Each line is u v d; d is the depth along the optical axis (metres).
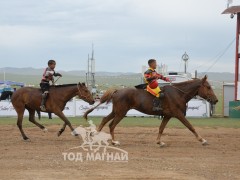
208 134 20.72
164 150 15.70
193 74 39.94
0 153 14.92
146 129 22.67
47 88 18.05
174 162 13.32
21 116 18.44
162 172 11.75
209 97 16.53
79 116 33.06
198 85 16.58
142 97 16.48
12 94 18.78
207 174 11.58
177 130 22.22
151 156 14.38
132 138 19.05
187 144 17.30
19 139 18.72
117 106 16.59
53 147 16.25
